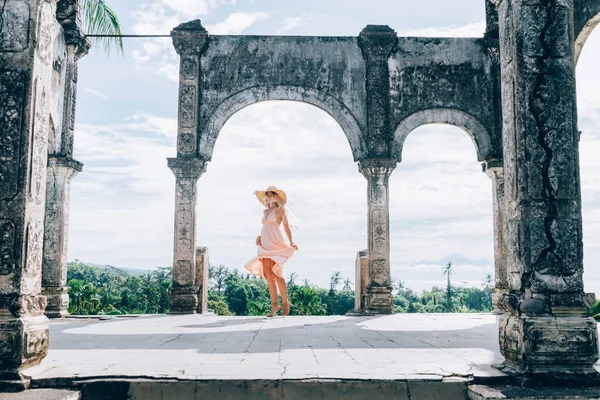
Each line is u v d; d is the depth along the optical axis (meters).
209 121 13.16
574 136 4.75
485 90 13.48
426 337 6.94
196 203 12.77
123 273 146.62
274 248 10.39
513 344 4.51
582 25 10.52
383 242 12.79
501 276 12.90
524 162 4.68
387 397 4.04
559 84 4.75
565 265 4.54
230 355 5.14
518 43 4.80
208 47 13.39
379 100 13.30
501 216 13.01
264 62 13.41
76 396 3.93
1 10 4.63
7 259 4.34
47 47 4.83
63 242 11.48
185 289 12.33
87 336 7.03
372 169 12.91
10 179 4.44
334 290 87.44
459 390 4.13
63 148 11.62
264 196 10.55
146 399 4.01
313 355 5.15
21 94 4.55
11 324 4.20
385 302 12.59
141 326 8.68
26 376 4.11
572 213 4.62
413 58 13.51
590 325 4.38
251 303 73.94
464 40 13.62
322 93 13.38
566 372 4.26
